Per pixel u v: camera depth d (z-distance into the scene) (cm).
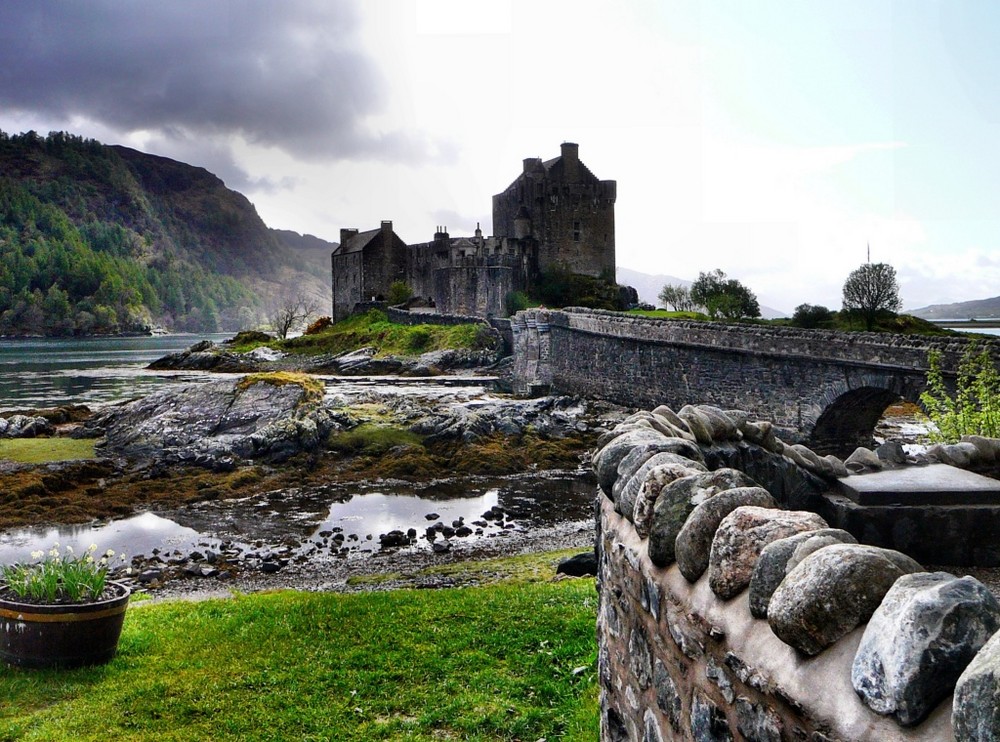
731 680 339
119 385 7881
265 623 1251
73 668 1058
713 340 3984
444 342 8281
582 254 10881
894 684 228
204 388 4394
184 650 1133
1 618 1064
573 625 1170
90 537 2652
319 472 3675
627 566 537
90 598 1095
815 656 279
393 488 3447
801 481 712
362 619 1255
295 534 2719
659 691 450
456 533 2706
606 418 4678
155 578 2192
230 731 873
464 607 1296
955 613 225
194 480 3416
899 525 656
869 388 2992
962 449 791
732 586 354
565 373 5741
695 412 762
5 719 912
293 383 4384
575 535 2656
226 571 2247
